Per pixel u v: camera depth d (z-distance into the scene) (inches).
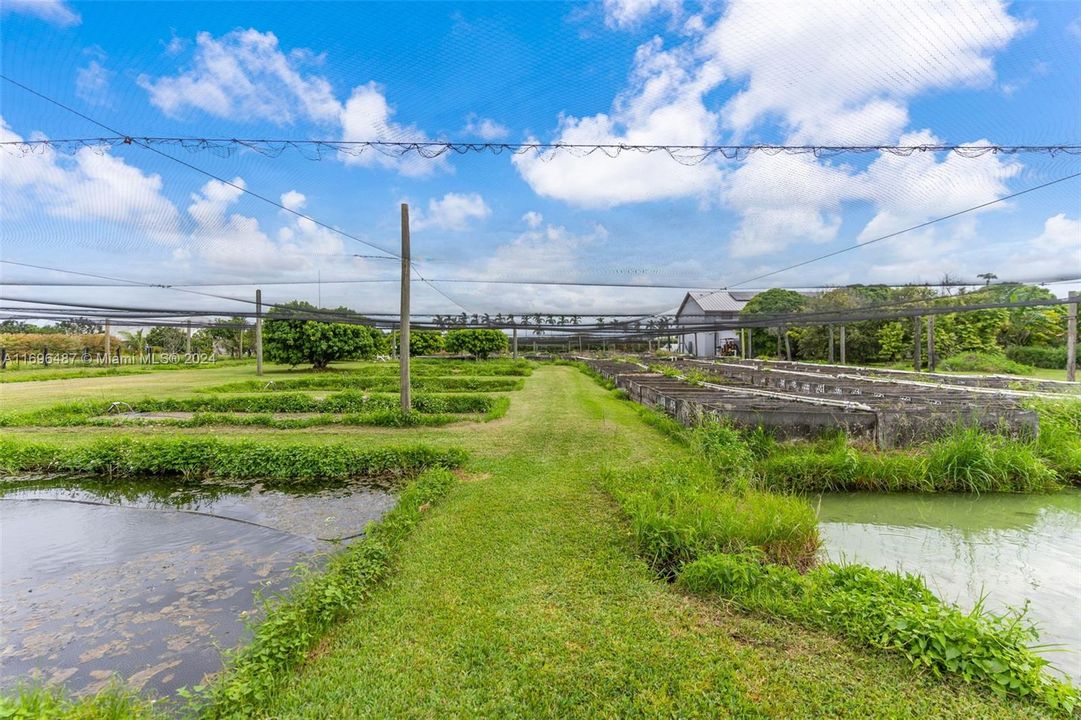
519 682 109.2
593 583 153.2
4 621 157.6
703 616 135.3
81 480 317.4
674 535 172.6
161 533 233.0
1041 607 153.3
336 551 205.8
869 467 277.3
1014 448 288.7
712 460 283.4
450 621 133.1
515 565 165.6
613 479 254.1
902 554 196.5
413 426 447.5
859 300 717.9
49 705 98.9
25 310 425.7
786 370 847.7
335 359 1084.5
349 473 315.3
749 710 101.0
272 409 556.7
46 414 490.9
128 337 1716.3
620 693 106.0
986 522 233.8
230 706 100.4
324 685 109.0
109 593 175.2
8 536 230.4
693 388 547.8
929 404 373.7
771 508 195.8
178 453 323.9
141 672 131.6
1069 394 434.9
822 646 121.2
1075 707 100.0
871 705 102.0
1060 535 216.8
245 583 181.8
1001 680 105.0
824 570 156.9
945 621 119.7
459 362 1357.0
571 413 511.5
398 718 99.3
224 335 1800.0
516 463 305.3
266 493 293.1
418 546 181.9
